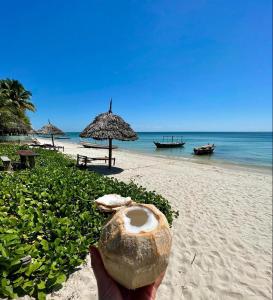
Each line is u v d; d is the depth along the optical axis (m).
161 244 0.91
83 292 3.74
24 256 3.64
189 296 4.45
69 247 4.29
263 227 7.74
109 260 0.93
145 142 72.88
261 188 13.00
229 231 7.24
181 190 11.55
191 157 30.42
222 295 4.60
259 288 4.88
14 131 34.97
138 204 1.02
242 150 45.72
